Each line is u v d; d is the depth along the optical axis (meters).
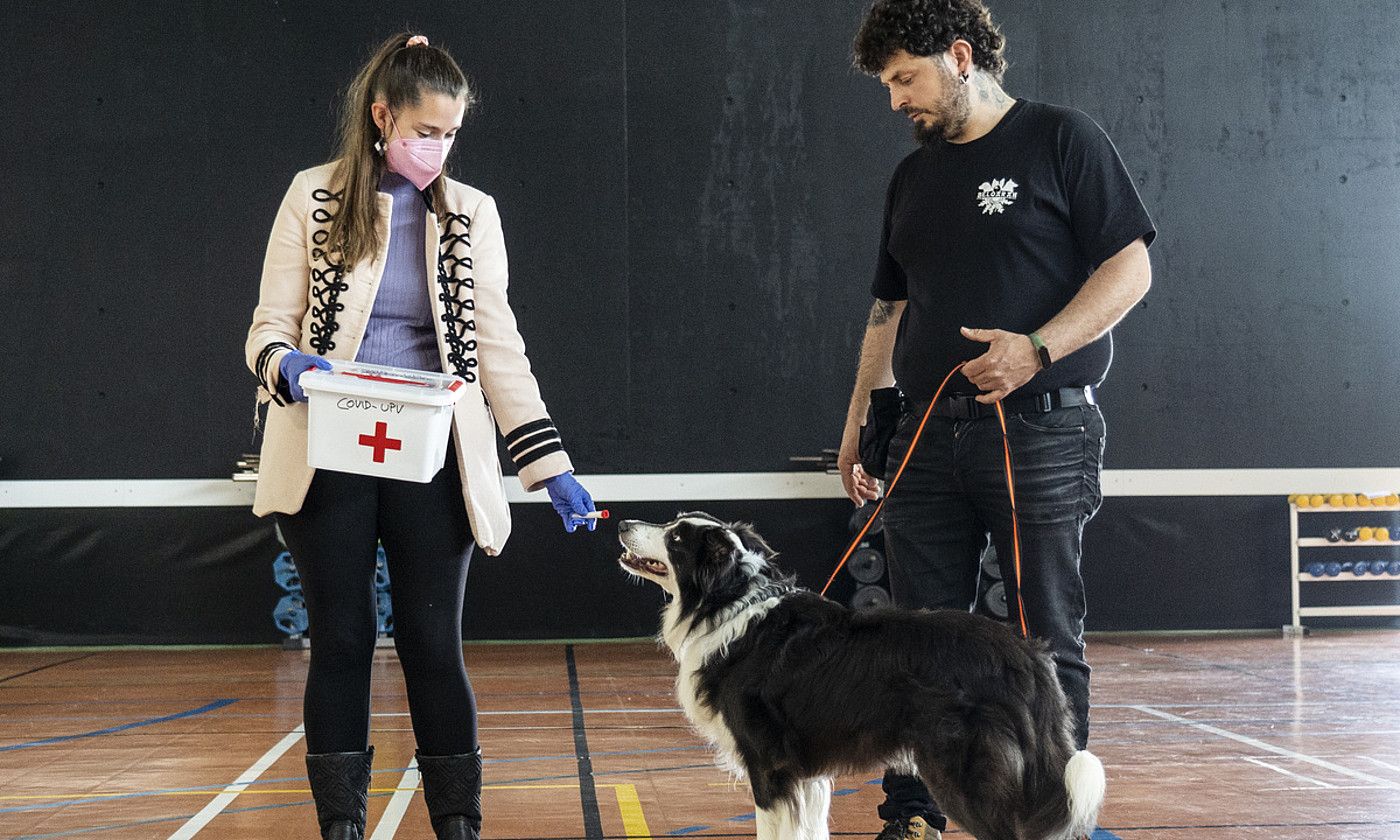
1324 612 9.89
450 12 9.83
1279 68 10.30
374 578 2.74
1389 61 10.39
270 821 3.85
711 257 9.96
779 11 10.02
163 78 9.71
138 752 5.14
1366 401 10.30
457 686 2.74
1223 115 10.25
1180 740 5.28
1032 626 3.07
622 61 9.93
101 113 9.68
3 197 9.62
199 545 9.57
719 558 3.20
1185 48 10.23
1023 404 3.06
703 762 4.86
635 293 9.91
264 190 9.73
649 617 9.70
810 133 10.02
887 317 3.59
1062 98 10.16
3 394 9.57
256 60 9.73
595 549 9.73
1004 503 3.10
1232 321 10.22
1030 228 3.09
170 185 9.70
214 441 9.63
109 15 9.69
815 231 10.02
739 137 9.99
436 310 2.74
